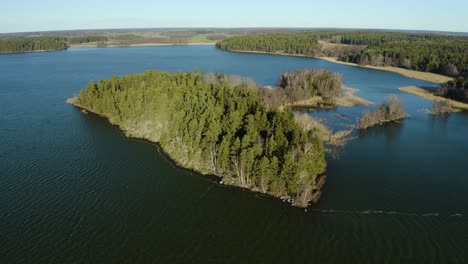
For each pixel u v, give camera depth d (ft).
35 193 232.94
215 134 269.44
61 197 229.04
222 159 251.39
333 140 332.60
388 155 300.61
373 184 248.32
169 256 177.88
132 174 263.29
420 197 231.71
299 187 220.43
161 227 200.64
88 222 203.51
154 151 306.14
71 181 250.57
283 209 218.38
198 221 206.80
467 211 215.72
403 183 250.57
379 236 192.24
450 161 289.12
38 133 347.36
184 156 285.23
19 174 258.98
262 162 226.38
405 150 312.91
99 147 313.32
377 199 229.04
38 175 258.16
